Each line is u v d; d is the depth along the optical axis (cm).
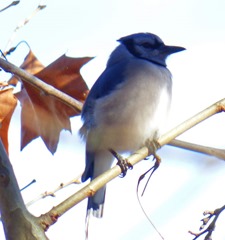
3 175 518
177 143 736
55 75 836
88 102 1023
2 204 516
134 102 1017
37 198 684
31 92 779
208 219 602
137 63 1073
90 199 912
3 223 516
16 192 521
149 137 1018
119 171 653
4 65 775
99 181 632
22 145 755
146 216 509
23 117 769
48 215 538
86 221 623
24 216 517
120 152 1030
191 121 754
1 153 527
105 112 1017
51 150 765
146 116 1017
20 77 774
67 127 778
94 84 1053
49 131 770
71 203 573
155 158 762
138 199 634
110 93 1025
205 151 694
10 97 745
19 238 510
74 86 841
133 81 1030
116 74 1045
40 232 518
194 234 598
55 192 697
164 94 1046
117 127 1006
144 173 670
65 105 788
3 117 742
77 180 720
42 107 772
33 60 845
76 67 844
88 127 1011
